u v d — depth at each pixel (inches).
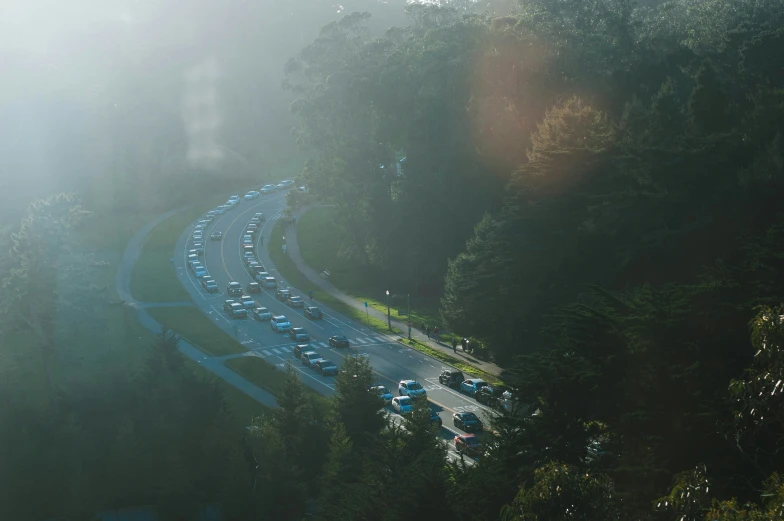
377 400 2385.6
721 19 5032.0
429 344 3956.7
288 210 6230.3
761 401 1023.0
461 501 1521.9
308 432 2369.6
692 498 935.7
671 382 1528.1
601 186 3157.0
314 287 5236.2
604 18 4896.7
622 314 1840.6
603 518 1022.4
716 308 1598.2
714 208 2696.9
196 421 2596.0
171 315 4557.1
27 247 3105.3
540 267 3211.1
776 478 877.8
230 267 5713.6
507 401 2800.2
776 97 3021.7
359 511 1633.9
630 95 4269.2
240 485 2202.3
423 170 4685.0
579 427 1563.7
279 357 3880.4
